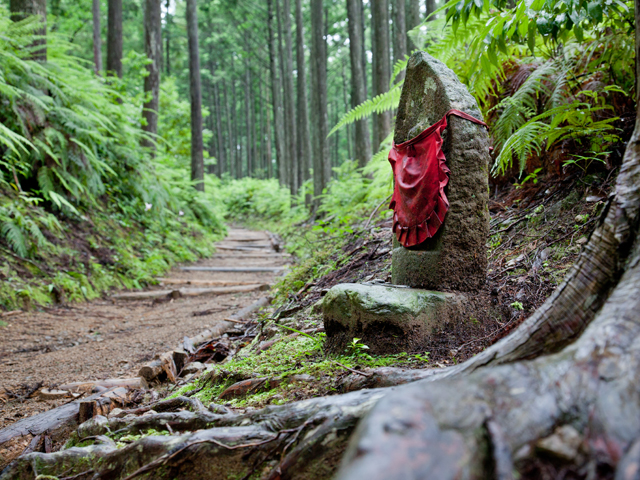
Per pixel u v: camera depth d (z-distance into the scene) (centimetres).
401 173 300
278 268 953
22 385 355
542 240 347
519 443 90
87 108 870
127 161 1004
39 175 727
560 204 369
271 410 180
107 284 719
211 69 4509
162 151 1616
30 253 641
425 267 284
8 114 689
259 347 350
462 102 280
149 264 855
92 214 846
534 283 303
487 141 285
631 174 140
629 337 104
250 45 3594
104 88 979
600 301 133
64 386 341
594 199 341
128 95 1375
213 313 595
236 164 4659
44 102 746
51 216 718
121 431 230
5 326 508
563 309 140
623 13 323
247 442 168
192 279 857
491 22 288
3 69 689
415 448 80
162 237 1033
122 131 1039
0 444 259
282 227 1719
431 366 236
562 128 339
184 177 1572
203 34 4025
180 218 1262
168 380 358
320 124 1530
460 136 273
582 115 330
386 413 88
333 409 159
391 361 245
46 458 216
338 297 283
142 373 354
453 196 273
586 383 99
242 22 3338
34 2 816
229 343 421
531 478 88
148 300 698
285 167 3106
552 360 108
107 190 945
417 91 302
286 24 2234
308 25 3378
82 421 284
